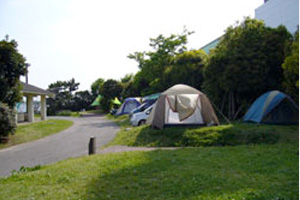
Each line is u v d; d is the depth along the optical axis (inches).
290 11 740.7
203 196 184.4
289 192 185.9
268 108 503.2
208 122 515.2
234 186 201.6
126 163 286.7
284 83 537.0
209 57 686.5
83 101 2364.7
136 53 1151.0
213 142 429.7
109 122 1044.5
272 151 328.8
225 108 682.2
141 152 356.2
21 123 933.8
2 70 607.8
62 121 1083.9
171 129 491.5
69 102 2320.4
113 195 195.5
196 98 526.3
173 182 216.4
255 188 196.2
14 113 568.7
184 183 213.0
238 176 226.7
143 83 1428.4
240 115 657.0
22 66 644.7
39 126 824.3
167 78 922.7
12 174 282.7
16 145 528.7
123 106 1280.8
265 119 507.2
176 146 433.7
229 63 609.6
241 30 653.9
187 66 869.2
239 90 606.2
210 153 330.3
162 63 1068.5
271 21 818.2
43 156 411.5
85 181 230.4
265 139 419.5
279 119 503.8
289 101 498.3
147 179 227.6
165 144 443.2
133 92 1574.8
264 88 605.0
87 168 272.4
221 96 676.1
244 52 603.2
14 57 621.0
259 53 596.4
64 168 279.6
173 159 297.6
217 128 469.4
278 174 228.2
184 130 478.3
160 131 487.8
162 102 527.8
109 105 1881.2
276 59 595.5
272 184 203.3
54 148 479.2
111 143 496.1
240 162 275.9
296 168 245.0
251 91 621.0
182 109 510.3
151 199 185.3
